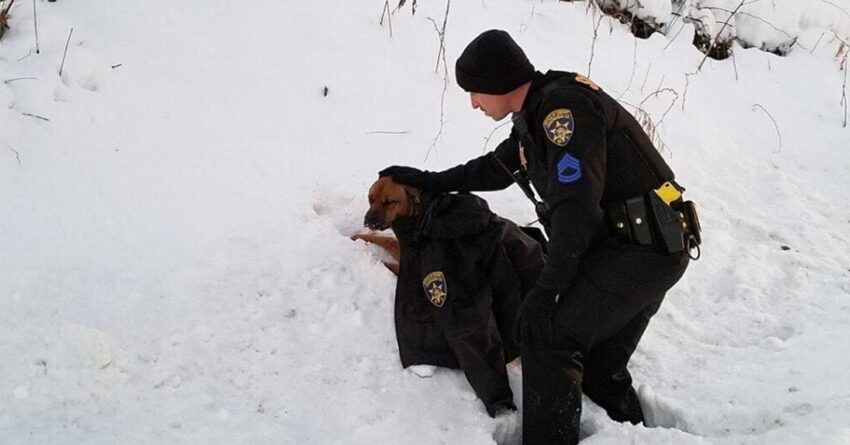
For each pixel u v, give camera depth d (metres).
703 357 3.58
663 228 2.83
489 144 4.62
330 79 4.63
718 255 4.29
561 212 2.64
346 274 3.65
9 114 3.82
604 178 2.71
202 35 4.58
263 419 3.05
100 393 3.01
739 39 6.38
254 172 4.04
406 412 3.13
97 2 4.55
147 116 4.11
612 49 5.69
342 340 3.41
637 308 2.93
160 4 4.65
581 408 2.98
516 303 3.35
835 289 4.07
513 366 3.45
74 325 3.09
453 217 3.36
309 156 4.22
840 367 3.29
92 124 3.97
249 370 3.23
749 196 4.85
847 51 6.30
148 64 4.34
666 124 5.23
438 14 5.32
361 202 4.07
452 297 3.23
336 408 3.13
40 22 4.28
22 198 3.59
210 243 3.67
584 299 2.87
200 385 3.14
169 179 3.88
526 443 2.96
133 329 3.26
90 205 3.66
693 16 6.21
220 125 4.20
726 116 5.55
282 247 3.72
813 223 4.65
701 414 3.19
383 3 5.21
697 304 3.96
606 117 2.74
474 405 3.18
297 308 3.49
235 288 3.51
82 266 3.44
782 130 5.54
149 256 3.55
